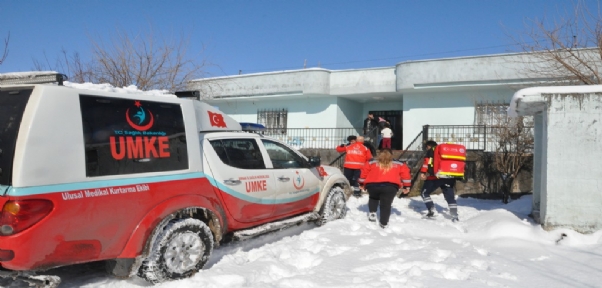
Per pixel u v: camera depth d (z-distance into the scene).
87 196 3.49
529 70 10.76
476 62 13.37
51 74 3.58
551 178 6.14
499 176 10.84
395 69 15.22
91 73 11.85
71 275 4.31
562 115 6.10
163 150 4.20
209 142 4.97
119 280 4.20
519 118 10.15
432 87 14.07
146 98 4.15
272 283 4.29
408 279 4.27
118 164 3.78
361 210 8.78
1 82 3.76
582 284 4.20
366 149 10.36
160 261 3.97
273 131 17.53
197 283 4.09
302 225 7.09
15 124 3.30
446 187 7.69
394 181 6.91
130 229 3.82
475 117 14.13
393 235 6.45
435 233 6.74
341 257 5.12
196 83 13.77
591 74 9.10
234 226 5.11
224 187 4.90
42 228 3.22
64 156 3.40
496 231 6.33
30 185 3.19
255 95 17.06
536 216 7.00
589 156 5.97
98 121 3.70
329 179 7.12
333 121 16.67
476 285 4.15
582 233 5.95
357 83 15.90
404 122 15.37
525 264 4.90
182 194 4.29
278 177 5.84
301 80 16.25
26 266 3.18
